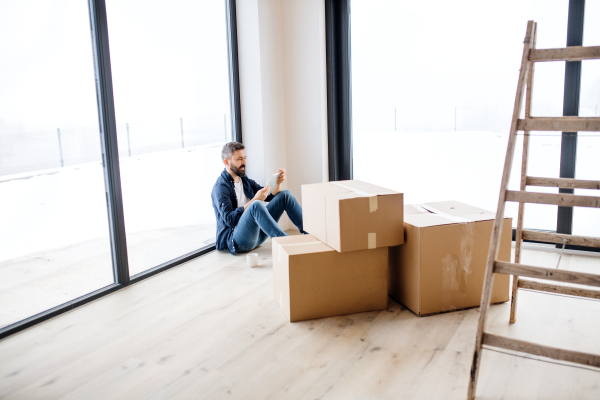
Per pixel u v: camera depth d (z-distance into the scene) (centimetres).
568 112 285
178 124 311
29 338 209
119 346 200
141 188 290
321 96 354
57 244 233
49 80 220
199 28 321
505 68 308
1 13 197
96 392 166
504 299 230
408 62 337
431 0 321
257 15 333
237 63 348
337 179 373
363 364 179
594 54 142
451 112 331
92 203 249
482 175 332
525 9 293
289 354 188
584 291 189
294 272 213
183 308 238
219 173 354
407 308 229
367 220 213
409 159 354
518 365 175
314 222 240
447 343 193
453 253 216
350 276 221
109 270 266
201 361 185
